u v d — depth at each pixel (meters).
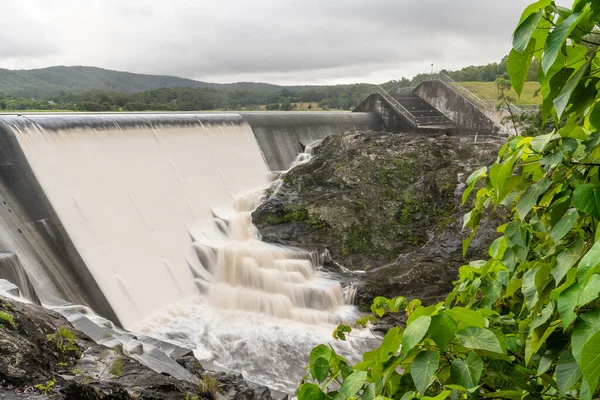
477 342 2.07
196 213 28.72
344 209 29.48
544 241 2.98
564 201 2.44
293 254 26.42
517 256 2.93
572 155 2.45
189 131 32.53
